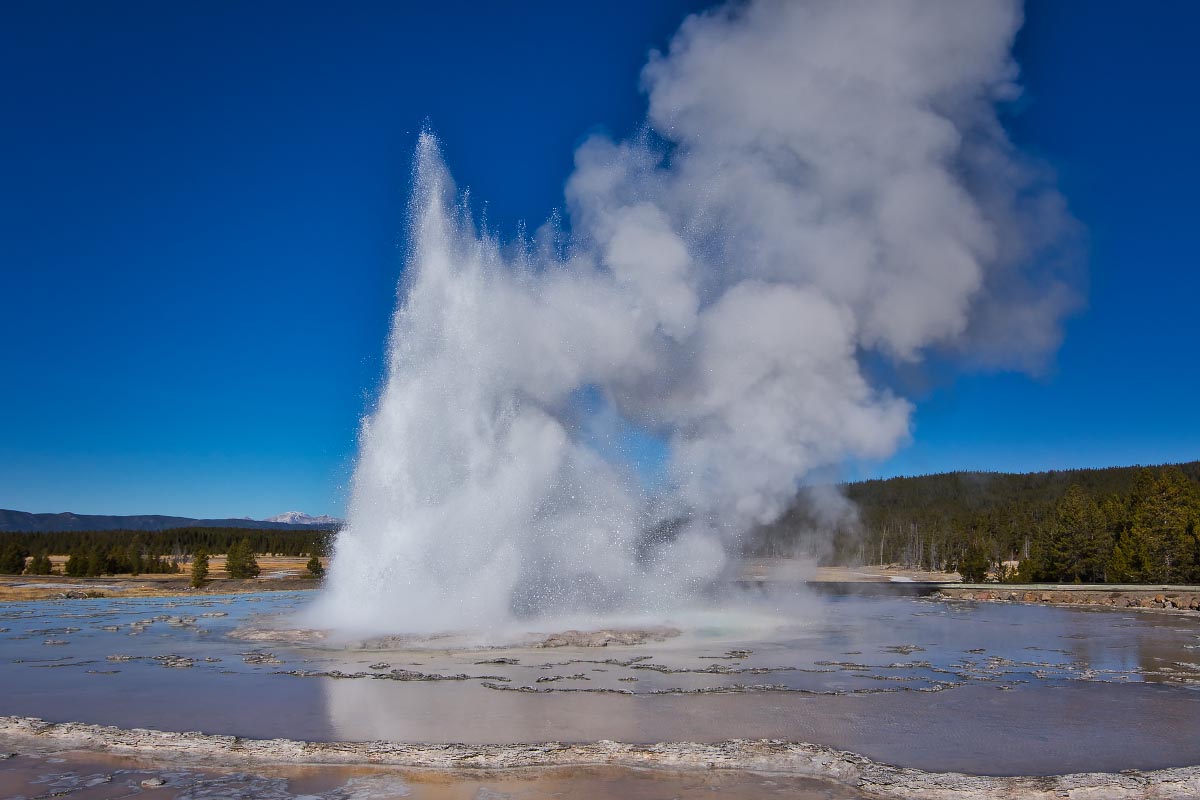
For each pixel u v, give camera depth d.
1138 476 85.81
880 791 13.10
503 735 16.06
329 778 13.77
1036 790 13.05
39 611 43.97
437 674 22.47
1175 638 33.50
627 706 18.62
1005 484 172.62
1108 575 74.94
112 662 24.98
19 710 18.36
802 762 14.26
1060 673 24.00
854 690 20.80
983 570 89.50
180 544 161.62
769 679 22.20
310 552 143.62
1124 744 15.84
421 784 13.46
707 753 14.65
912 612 46.47
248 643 28.58
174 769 14.27
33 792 13.20
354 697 19.48
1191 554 70.06
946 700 19.73
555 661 24.64
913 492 170.38
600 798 12.80
